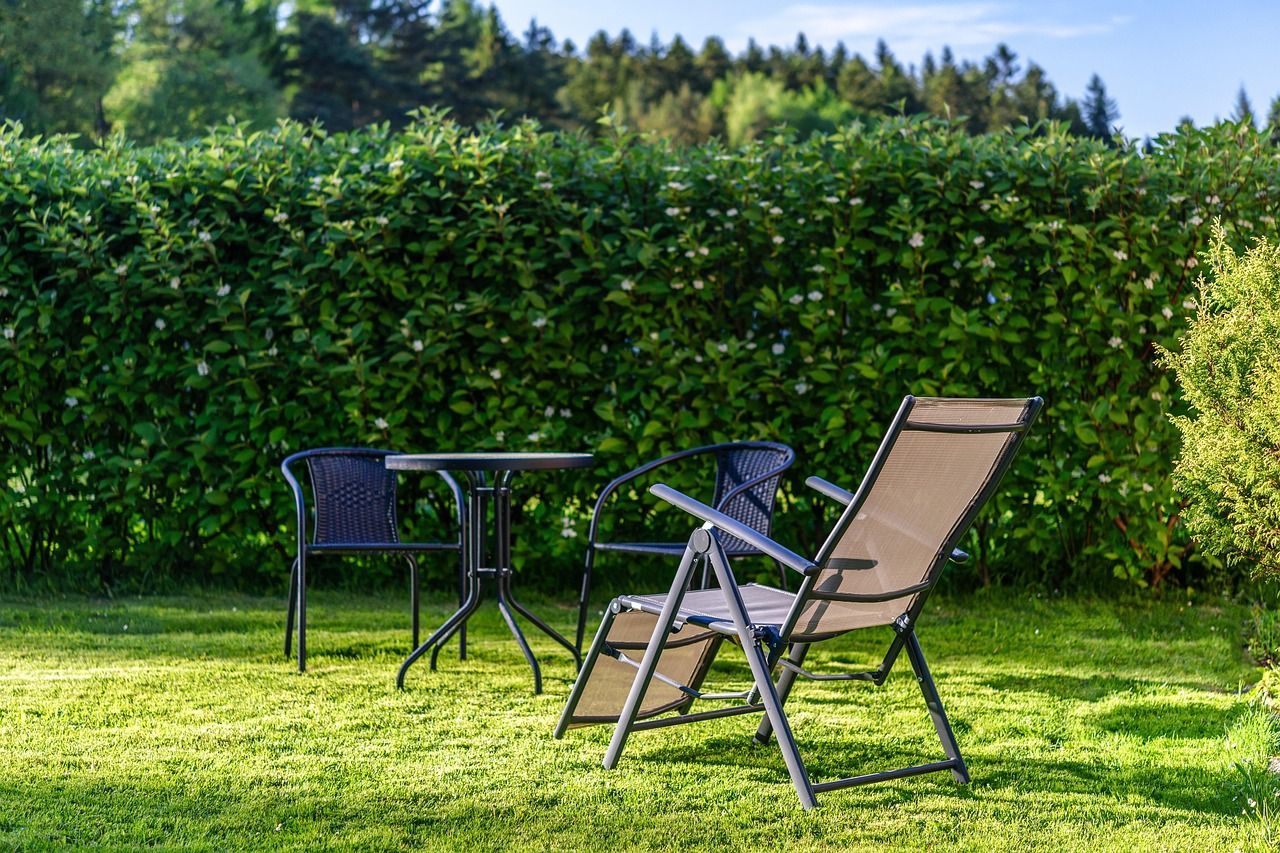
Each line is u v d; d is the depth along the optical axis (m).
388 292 5.80
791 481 5.90
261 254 5.84
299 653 4.31
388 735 3.53
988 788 3.12
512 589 5.98
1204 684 4.27
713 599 3.44
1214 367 4.03
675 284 5.67
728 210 5.80
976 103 69.50
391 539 4.78
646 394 5.80
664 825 2.82
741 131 64.19
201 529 5.87
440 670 4.36
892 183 5.80
